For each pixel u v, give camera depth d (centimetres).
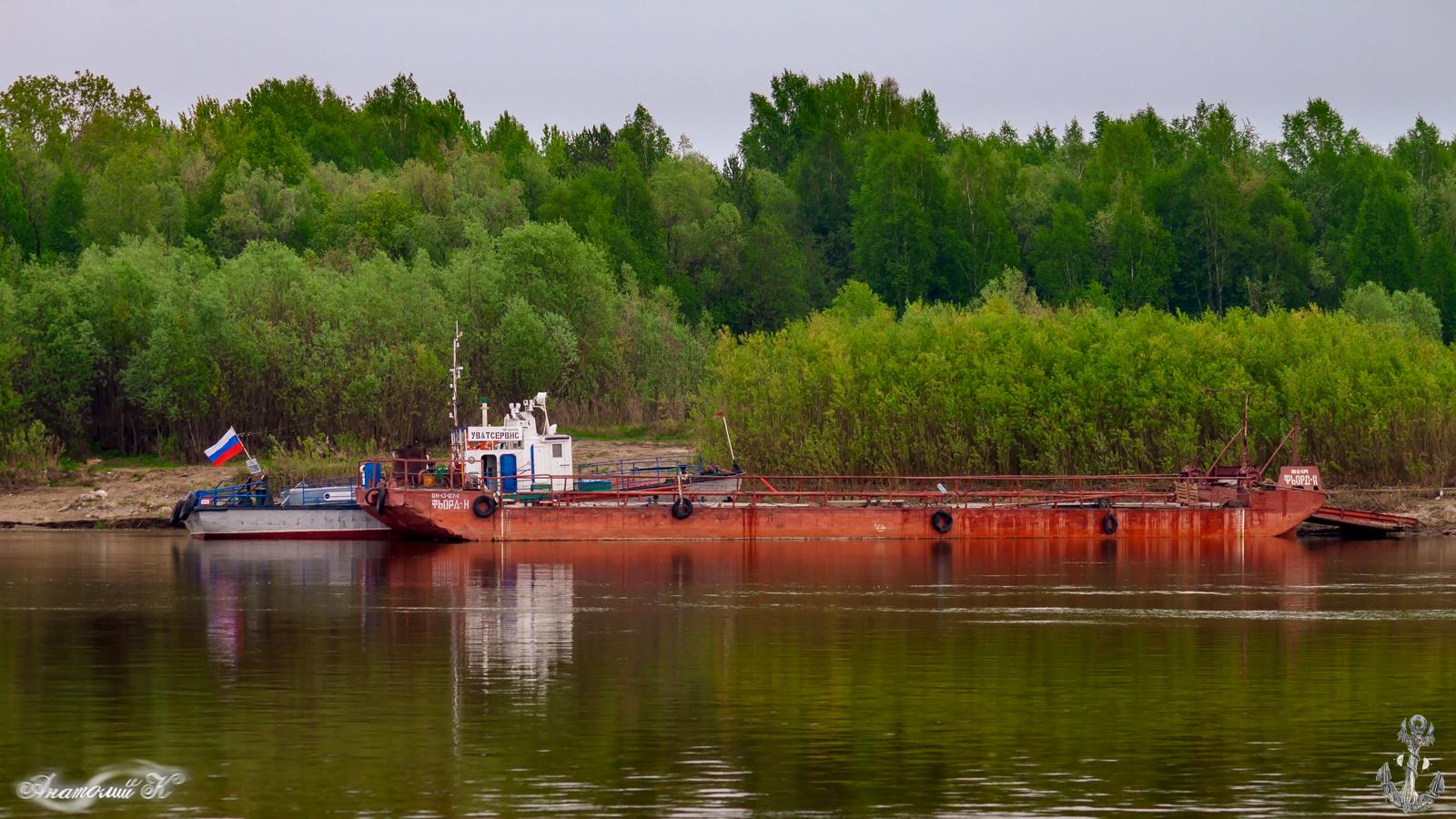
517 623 18825
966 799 11338
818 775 11912
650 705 14175
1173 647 17250
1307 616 19538
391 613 19612
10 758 12375
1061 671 15838
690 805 11162
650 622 18975
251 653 16738
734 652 16850
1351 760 12388
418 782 11706
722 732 13175
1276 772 12038
